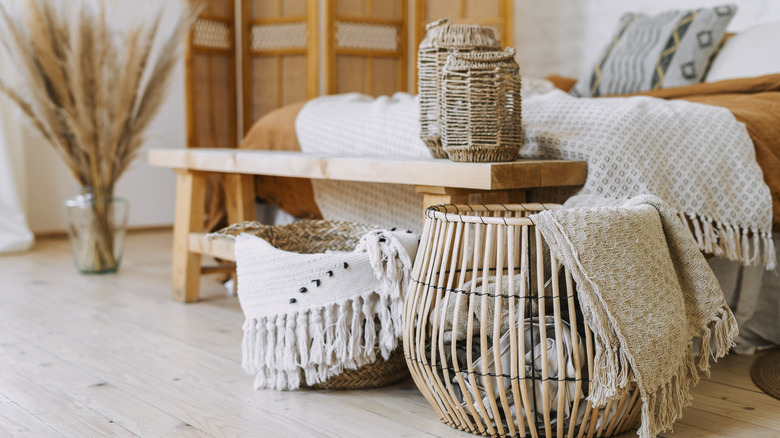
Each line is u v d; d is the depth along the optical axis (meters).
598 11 4.15
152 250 3.92
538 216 1.29
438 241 1.44
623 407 1.38
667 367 1.31
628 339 1.27
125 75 3.09
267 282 1.68
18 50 2.97
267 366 1.71
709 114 1.92
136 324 2.34
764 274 2.03
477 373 1.37
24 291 2.84
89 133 3.08
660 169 1.79
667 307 1.32
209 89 4.51
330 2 4.39
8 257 3.64
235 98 4.70
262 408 1.61
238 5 4.67
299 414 1.57
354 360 1.65
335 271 1.63
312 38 4.42
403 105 2.38
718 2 3.57
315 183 2.59
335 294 1.63
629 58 3.18
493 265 1.66
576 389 1.31
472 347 1.45
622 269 1.29
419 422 1.52
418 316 1.46
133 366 1.90
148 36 3.17
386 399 1.67
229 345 2.10
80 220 3.16
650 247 1.33
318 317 1.63
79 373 1.84
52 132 3.09
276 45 4.58
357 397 1.68
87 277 3.15
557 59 4.37
